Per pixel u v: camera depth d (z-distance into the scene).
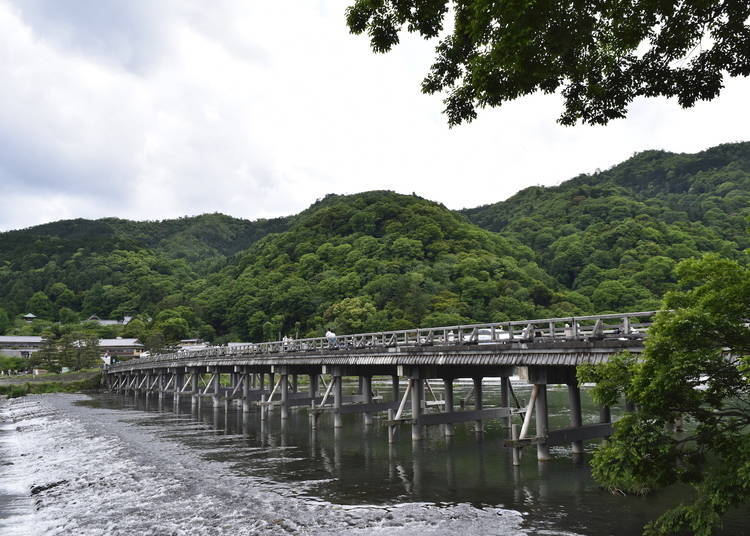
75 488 19.58
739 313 9.49
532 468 19.52
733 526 12.17
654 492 15.49
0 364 100.56
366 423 33.50
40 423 43.34
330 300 125.12
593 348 16.02
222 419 40.72
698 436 10.10
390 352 25.92
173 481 19.25
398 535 12.97
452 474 19.17
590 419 29.58
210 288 162.25
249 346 46.50
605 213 172.50
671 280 115.56
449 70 10.19
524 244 167.62
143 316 148.12
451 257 130.38
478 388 27.95
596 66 9.23
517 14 7.51
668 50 8.73
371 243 143.00
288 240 169.00
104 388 88.75
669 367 9.55
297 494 17.05
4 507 17.97
